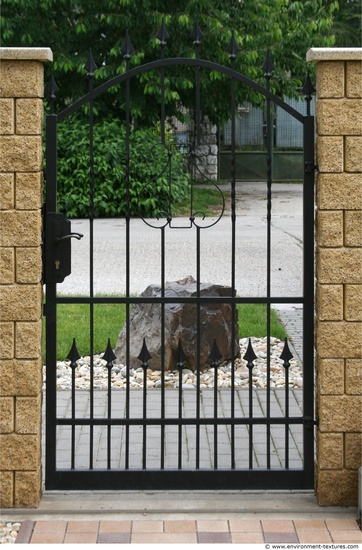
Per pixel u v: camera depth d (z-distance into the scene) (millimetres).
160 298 4277
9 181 4047
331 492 4191
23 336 4109
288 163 22125
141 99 16609
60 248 4230
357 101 4043
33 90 4016
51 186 4219
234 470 4328
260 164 22094
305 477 4340
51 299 4254
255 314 8266
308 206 4254
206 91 16922
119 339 6836
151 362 6605
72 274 9969
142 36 16547
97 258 11078
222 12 16219
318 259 4152
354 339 4137
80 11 16562
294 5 16906
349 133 4051
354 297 4117
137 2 15852
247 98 16891
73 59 16141
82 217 15148
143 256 11258
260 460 4801
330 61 4027
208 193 18469
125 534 3920
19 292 4090
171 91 16016
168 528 3986
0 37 16141
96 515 4117
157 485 4324
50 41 16562
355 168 4066
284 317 8273
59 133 15344
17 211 4062
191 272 10148
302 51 16828
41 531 3941
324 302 4125
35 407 4133
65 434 5234
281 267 10547
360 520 4031
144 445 4348
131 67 16109
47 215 4215
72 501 4242
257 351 7137
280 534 3924
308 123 4227
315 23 16531
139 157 15055
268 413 4344
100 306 8461
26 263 4082
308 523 4039
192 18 15891
